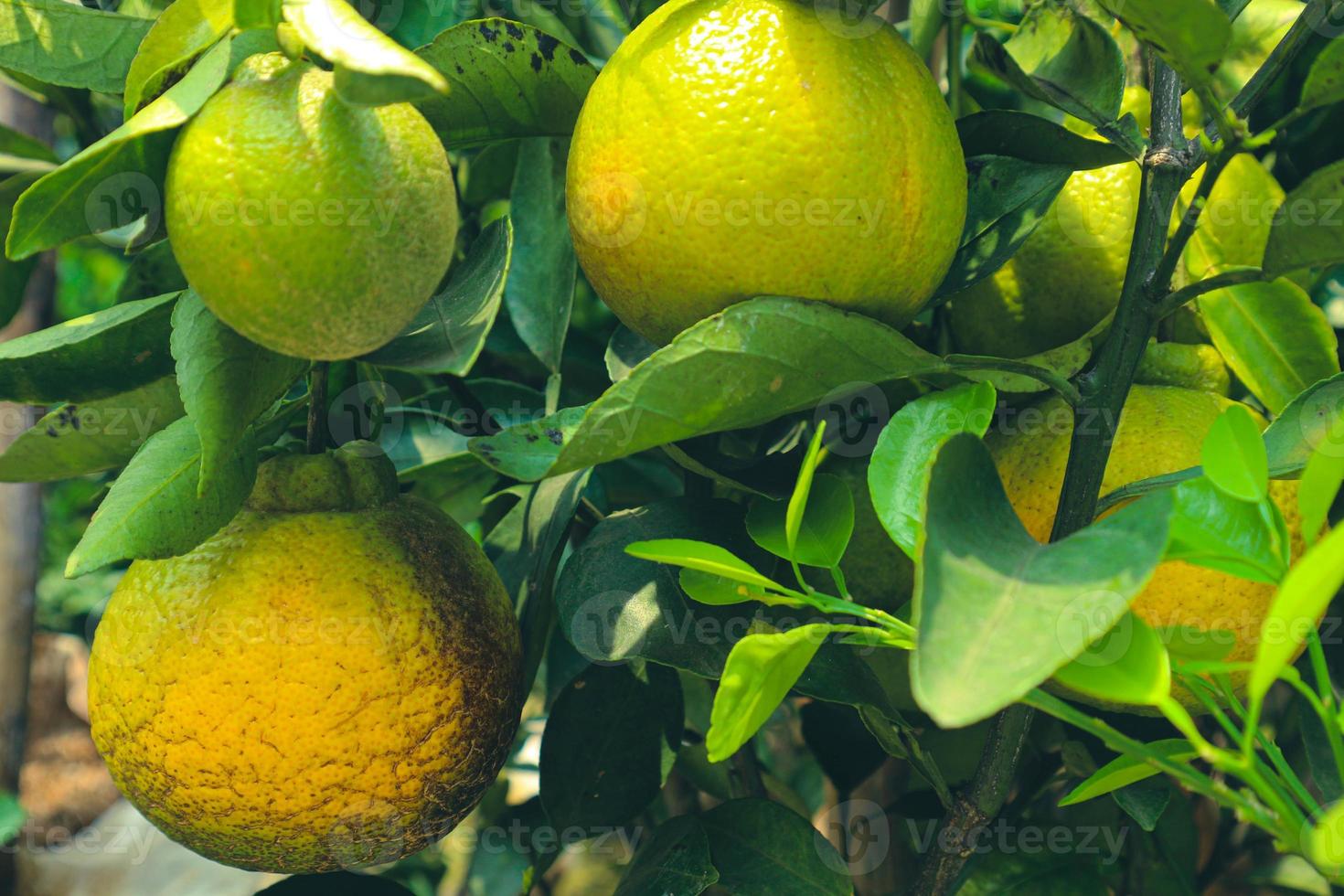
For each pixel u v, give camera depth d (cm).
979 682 37
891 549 51
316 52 40
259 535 46
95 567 43
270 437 49
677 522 49
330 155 41
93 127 61
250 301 41
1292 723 59
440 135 49
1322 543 37
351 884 53
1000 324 52
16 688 92
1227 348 50
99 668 47
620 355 53
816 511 47
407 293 42
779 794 67
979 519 40
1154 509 39
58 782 170
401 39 53
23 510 91
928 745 57
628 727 54
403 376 62
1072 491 46
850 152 42
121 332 47
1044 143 48
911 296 45
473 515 63
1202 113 52
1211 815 68
